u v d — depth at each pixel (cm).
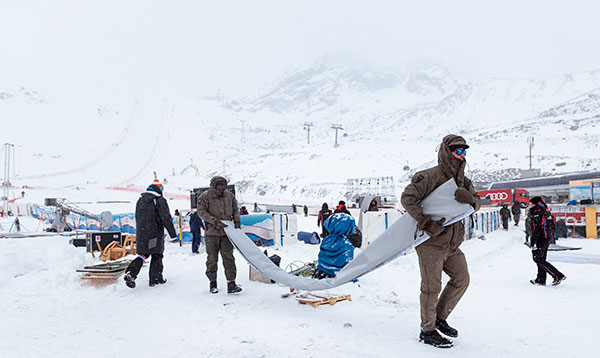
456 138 385
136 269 655
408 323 462
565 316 489
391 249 419
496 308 530
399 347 380
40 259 809
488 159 9394
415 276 755
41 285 681
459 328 441
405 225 409
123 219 1658
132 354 379
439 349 375
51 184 10731
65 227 2141
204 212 618
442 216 376
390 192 7225
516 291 640
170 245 1466
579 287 670
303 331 432
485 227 1794
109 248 967
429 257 386
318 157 10888
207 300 581
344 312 511
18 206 4616
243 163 12262
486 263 961
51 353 385
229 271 620
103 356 375
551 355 360
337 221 646
